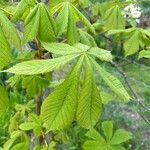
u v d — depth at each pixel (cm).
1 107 44
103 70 39
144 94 208
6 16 45
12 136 60
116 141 80
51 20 42
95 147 78
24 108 73
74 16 46
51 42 42
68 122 37
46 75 54
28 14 43
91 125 38
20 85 58
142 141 189
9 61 39
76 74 37
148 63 216
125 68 225
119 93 38
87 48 39
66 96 37
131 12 91
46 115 37
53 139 65
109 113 189
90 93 37
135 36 63
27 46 62
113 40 68
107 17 68
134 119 194
